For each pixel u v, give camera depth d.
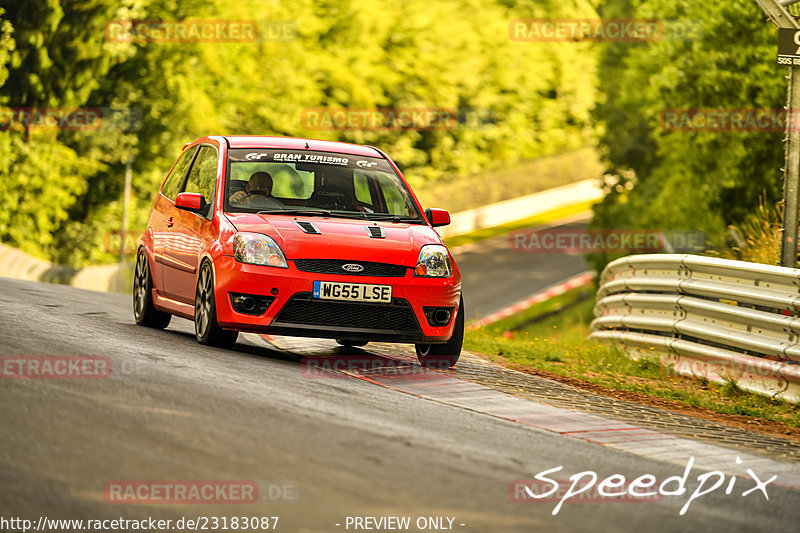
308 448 18.66
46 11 131.38
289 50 178.25
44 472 15.89
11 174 131.12
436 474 17.89
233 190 31.91
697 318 36.50
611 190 137.25
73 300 41.69
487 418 23.84
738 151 81.12
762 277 33.22
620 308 42.91
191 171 35.16
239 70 167.38
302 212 31.52
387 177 34.25
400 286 29.55
